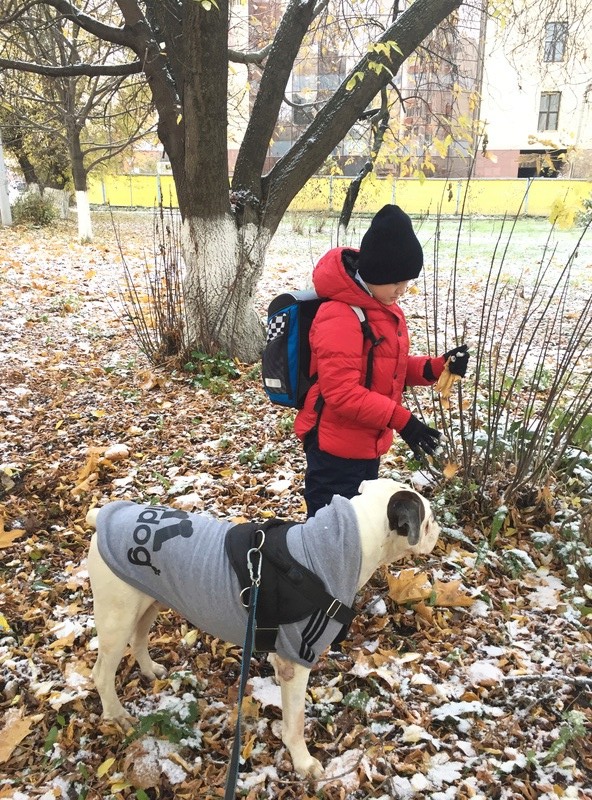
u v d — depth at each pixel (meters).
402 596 3.18
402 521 2.27
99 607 2.41
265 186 6.91
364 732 2.54
